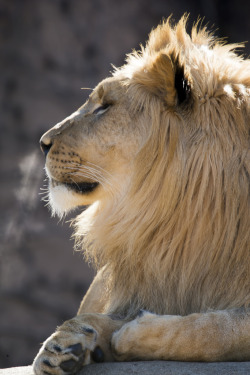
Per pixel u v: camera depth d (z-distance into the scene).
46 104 29.84
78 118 9.77
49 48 30.31
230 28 32.72
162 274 8.96
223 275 8.63
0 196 28.58
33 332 28.11
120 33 31.03
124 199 9.35
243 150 8.79
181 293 8.86
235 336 7.70
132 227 9.19
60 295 28.38
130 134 9.32
